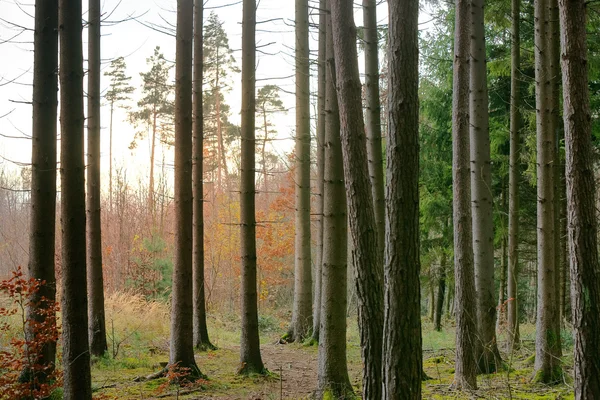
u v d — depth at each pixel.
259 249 29.67
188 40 9.55
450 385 8.05
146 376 9.25
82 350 5.89
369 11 9.15
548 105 9.04
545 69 9.08
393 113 4.79
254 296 9.91
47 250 6.73
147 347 12.15
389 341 4.75
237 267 28.97
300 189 14.84
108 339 12.09
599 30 13.35
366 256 5.47
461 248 7.88
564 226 14.91
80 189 5.96
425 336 16.12
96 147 10.70
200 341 13.05
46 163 6.77
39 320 6.62
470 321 7.84
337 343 7.28
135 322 14.23
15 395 5.75
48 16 6.81
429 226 18.89
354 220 5.52
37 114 6.79
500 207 16.83
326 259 7.41
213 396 8.26
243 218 9.86
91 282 10.69
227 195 32.94
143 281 20.03
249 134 9.88
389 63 4.86
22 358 6.23
